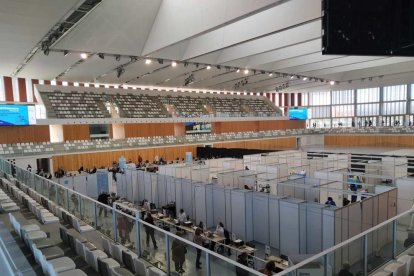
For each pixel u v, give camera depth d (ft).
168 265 17.74
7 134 81.76
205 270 15.34
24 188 43.47
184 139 104.32
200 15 46.09
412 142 110.63
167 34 53.31
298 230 33.30
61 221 29.14
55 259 17.38
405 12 9.71
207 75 99.04
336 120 147.74
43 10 40.32
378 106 133.18
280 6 48.26
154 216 43.80
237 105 137.80
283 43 61.87
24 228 22.80
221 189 42.09
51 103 90.22
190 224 39.91
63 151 81.56
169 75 95.14
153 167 69.77
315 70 91.56
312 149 114.01
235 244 34.55
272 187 53.26
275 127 142.10
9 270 15.65
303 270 13.39
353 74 112.47
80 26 50.65
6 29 46.34
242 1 40.37
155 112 109.50
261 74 101.65
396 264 17.97
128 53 62.54
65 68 77.10
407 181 39.29
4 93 84.69
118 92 108.99
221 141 112.37
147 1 49.78
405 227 19.88
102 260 18.02
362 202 32.76
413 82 117.29
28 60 68.13
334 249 14.75
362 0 9.78
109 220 23.77
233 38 56.85
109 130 105.40
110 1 45.21
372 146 118.21
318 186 37.55
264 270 23.65
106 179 62.44
